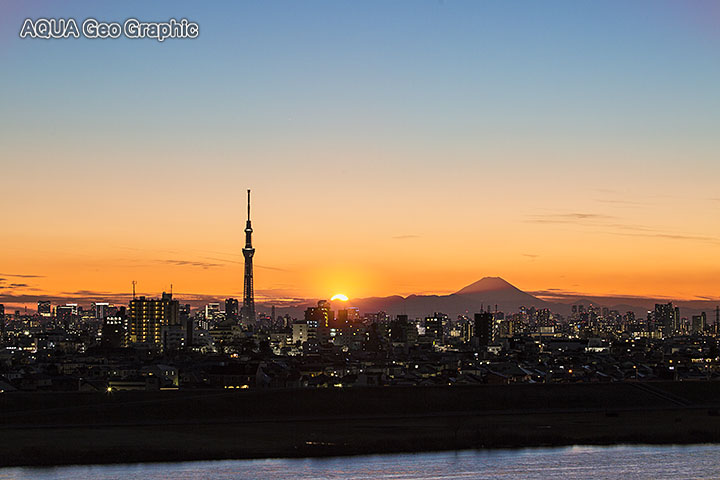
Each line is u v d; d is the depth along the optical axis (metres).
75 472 152.00
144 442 177.50
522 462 164.75
